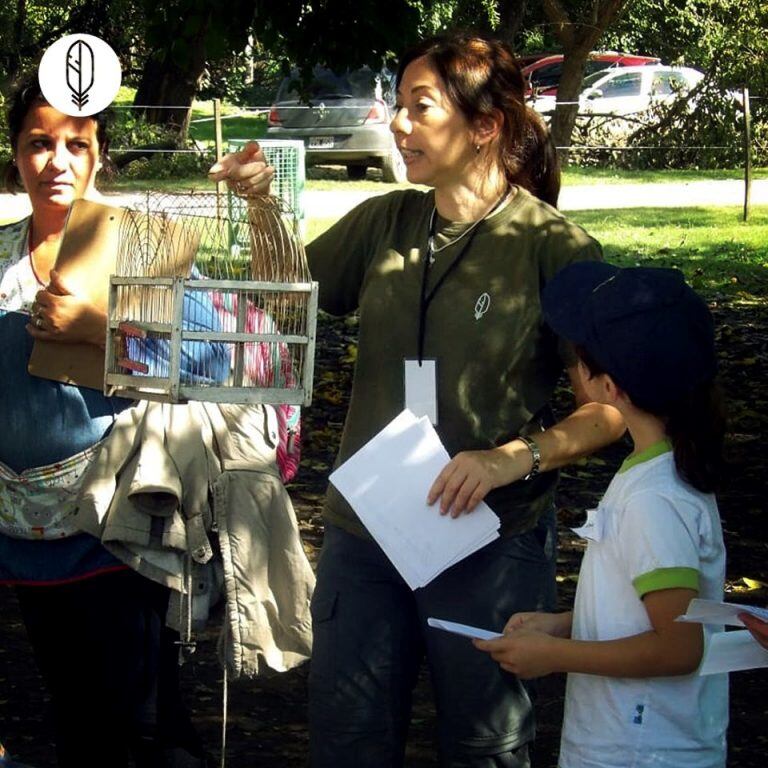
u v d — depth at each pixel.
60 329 3.48
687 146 27.09
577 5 25.69
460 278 3.42
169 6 9.60
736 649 2.80
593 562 2.88
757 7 27.78
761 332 12.01
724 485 2.90
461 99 3.38
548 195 3.54
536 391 3.43
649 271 2.86
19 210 17.73
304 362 3.24
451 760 3.47
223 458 3.63
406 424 3.37
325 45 9.70
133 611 3.65
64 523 3.62
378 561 3.47
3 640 5.75
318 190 21.94
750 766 4.70
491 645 2.86
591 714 2.86
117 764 3.80
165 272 3.39
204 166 21.45
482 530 3.29
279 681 5.39
